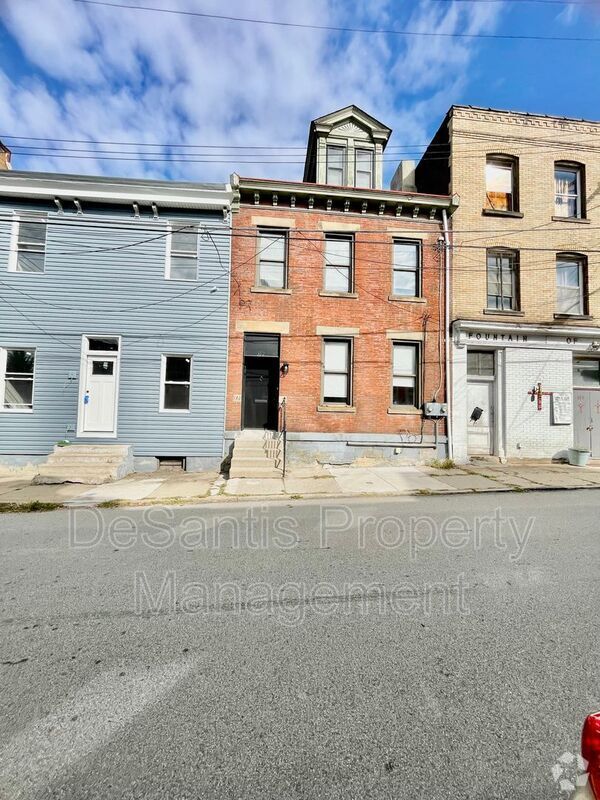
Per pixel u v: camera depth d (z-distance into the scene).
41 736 2.04
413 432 11.33
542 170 12.21
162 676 2.49
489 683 2.42
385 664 2.60
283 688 2.38
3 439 10.20
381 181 12.43
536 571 4.07
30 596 3.56
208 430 10.70
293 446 10.92
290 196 11.23
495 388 11.91
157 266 10.80
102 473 9.09
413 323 11.55
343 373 11.47
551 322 11.89
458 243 11.80
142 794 1.73
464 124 12.02
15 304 10.41
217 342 10.86
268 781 1.79
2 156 12.48
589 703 2.25
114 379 10.66
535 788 1.74
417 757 1.90
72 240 10.64
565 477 9.52
